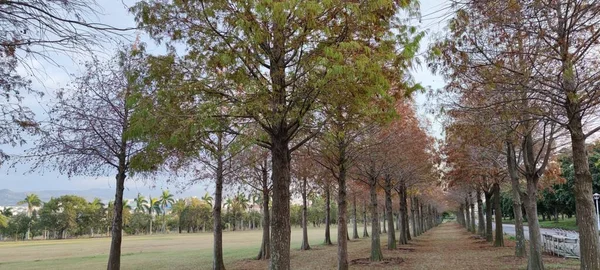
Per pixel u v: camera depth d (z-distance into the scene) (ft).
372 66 22.21
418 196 139.64
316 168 63.26
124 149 41.65
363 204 155.33
